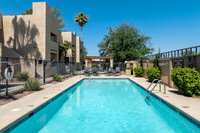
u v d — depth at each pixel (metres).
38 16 13.93
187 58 7.11
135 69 16.00
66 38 24.44
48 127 4.03
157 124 4.23
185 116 3.99
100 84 12.01
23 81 10.23
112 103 6.50
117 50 25.31
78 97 7.68
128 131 3.77
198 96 5.87
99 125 4.15
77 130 3.83
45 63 10.12
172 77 6.57
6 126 3.10
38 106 4.59
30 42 13.98
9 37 14.24
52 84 9.77
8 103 4.89
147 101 6.75
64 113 5.21
